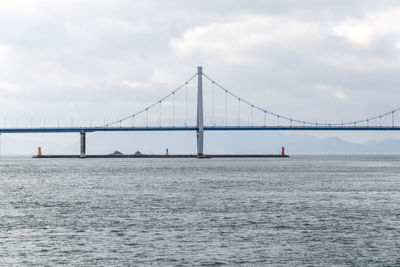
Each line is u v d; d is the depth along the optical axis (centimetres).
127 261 6381
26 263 6338
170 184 17212
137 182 18262
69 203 11775
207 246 7075
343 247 7038
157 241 7381
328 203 11562
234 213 9950
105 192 14412
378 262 6353
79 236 7762
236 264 6256
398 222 8919
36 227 8550
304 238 7562
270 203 11531
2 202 12075
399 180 19100
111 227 8475
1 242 7381
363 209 10550
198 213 9969
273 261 6372
